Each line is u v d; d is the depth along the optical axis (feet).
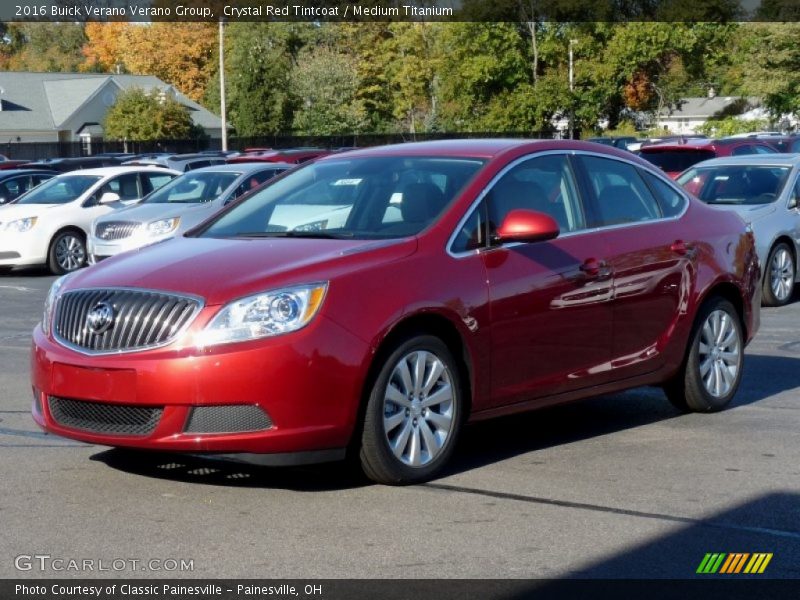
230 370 17.66
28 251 62.18
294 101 219.82
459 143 23.11
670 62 225.97
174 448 17.88
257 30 234.99
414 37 249.75
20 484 19.58
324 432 18.19
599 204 23.09
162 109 209.05
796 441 22.97
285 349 17.81
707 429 24.03
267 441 17.83
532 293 20.95
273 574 15.34
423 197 21.12
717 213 25.90
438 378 19.79
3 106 235.81
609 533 17.12
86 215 64.08
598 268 22.20
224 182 58.03
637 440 23.08
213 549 16.33
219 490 19.25
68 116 237.04
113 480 19.83
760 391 28.12
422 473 19.58
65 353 18.80
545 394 21.54
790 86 198.59
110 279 19.20
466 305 19.90
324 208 21.77
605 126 230.27
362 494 19.04
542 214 20.47
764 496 19.07
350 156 23.57
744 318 26.03
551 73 221.46
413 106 252.01
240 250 19.80
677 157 64.85
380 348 18.84
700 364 25.03
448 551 16.28
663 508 18.37
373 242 19.92
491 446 22.61
